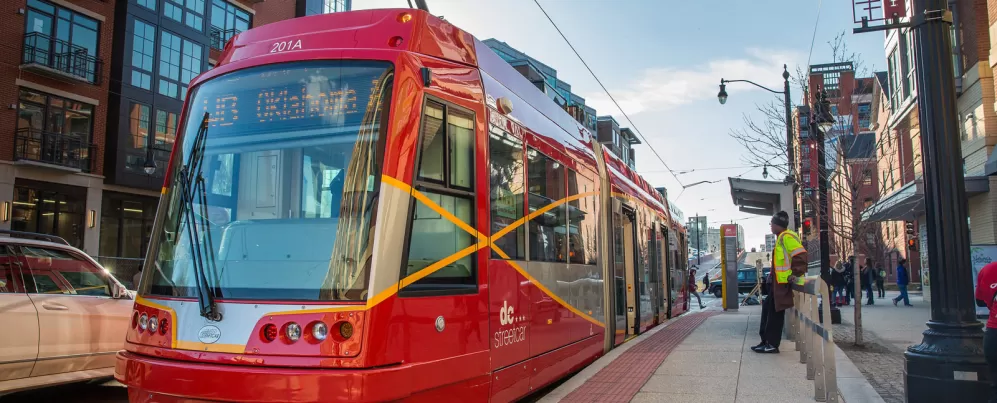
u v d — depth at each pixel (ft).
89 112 80.74
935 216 19.25
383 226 14.55
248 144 16.42
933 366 18.38
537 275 21.39
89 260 24.13
